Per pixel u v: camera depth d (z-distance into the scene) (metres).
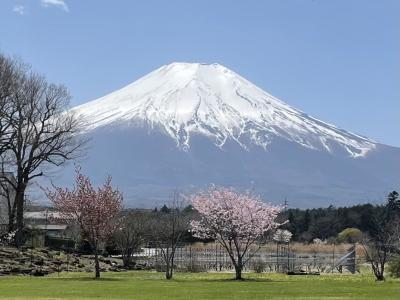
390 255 40.97
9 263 40.81
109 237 47.66
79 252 55.50
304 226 104.00
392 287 28.59
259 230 37.66
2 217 70.06
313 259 54.53
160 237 52.72
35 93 55.53
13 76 53.84
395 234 43.19
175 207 50.34
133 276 36.72
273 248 70.06
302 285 29.72
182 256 54.41
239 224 37.22
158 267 45.34
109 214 38.28
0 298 23.14
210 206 37.78
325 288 28.03
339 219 101.31
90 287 27.94
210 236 38.44
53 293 25.22
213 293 25.56
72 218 38.94
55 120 57.22
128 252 50.72
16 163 55.38
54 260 45.44
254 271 45.09
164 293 25.47
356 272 45.22
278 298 23.73
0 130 53.50
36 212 83.75
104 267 45.84
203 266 46.88
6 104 53.53
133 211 62.00
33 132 56.88
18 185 54.41
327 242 87.00
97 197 38.34
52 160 56.94
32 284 29.44
